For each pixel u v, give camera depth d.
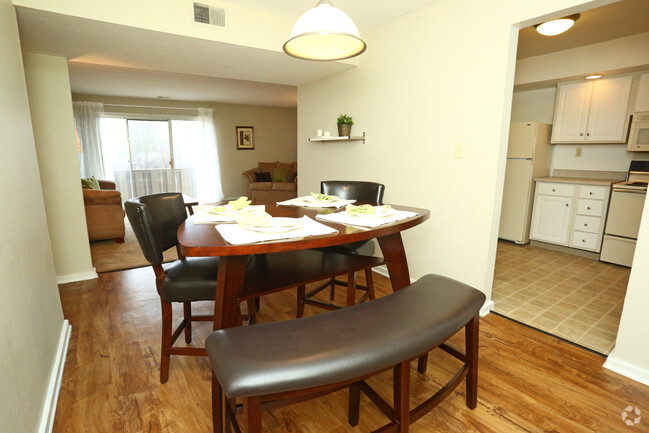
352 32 1.54
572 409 1.49
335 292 2.74
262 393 0.85
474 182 2.35
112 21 2.03
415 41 2.63
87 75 4.75
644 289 1.62
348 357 0.94
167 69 3.23
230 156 8.19
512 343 2.01
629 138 3.50
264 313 2.37
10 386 1.03
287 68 3.19
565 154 4.20
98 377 1.69
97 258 3.65
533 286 2.91
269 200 7.32
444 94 2.47
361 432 1.38
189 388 1.62
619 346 1.74
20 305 1.23
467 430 1.38
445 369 1.78
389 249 1.84
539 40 3.30
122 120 6.79
